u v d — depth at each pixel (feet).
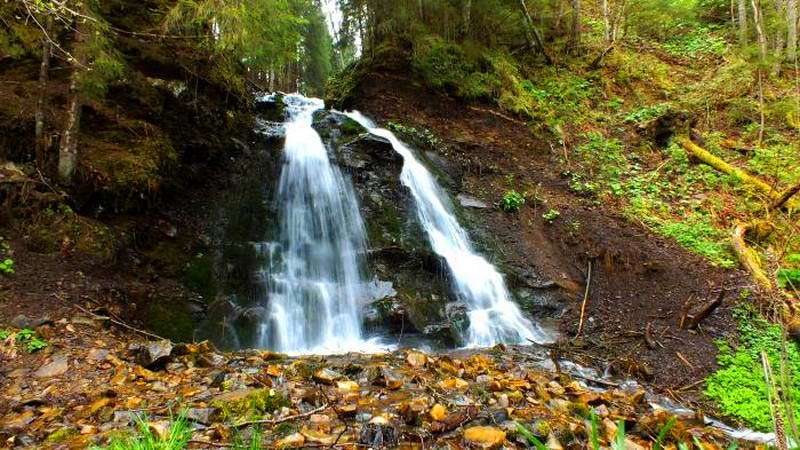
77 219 19.52
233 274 23.13
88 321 16.26
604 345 23.52
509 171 38.01
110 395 12.47
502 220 33.35
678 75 56.90
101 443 9.66
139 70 26.63
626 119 46.09
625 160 41.34
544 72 50.39
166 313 19.51
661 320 25.39
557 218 33.73
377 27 43.39
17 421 10.91
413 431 11.20
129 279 19.65
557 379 18.08
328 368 15.74
